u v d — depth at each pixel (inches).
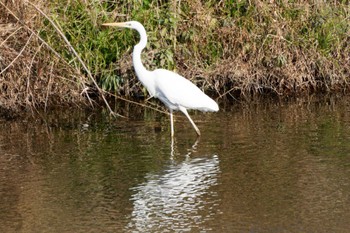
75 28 618.5
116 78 628.7
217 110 549.3
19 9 581.6
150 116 588.7
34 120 581.6
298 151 482.3
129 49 628.4
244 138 515.5
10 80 592.1
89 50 622.8
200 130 541.6
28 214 386.0
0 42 580.1
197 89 543.2
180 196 406.9
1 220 378.9
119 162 467.2
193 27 634.8
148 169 452.4
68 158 478.3
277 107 611.5
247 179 431.8
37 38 586.6
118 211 387.2
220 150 488.7
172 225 367.9
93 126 559.8
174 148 495.2
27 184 430.9
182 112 561.0
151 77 544.1
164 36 627.2
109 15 623.5
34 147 505.7
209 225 367.2
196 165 458.0
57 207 394.6
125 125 561.0
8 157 483.5
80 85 618.8
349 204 390.3
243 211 384.2
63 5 614.2
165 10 628.4
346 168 446.3
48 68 602.9
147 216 380.2
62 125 564.7
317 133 524.1
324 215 376.8
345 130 530.0
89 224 371.6
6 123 575.2
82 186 425.4
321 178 430.3
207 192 412.2
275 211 383.2
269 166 453.4
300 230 359.6
